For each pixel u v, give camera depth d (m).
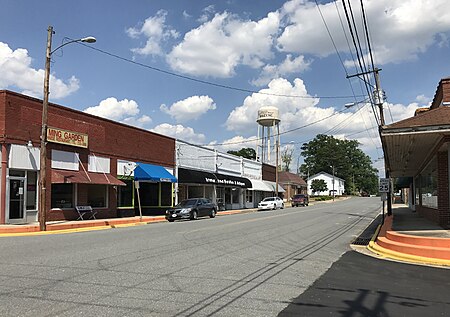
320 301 7.10
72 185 24.95
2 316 5.95
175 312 6.29
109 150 27.94
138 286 7.88
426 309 6.72
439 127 13.41
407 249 12.47
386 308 6.74
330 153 127.75
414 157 22.09
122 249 12.68
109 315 6.07
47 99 20.44
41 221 19.81
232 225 22.27
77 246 13.33
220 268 9.90
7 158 20.56
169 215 28.50
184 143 37.84
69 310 6.28
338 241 16.61
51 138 22.89
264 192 60.97
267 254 12.41
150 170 30.88
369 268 10.48
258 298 7.21
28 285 7.84
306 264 10.86
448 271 10.14
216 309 6.48
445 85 17.44
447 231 15.12
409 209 41.94
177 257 11.33
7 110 20.55
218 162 44.91
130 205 30.41
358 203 66.75
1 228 18.69
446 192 17.06
